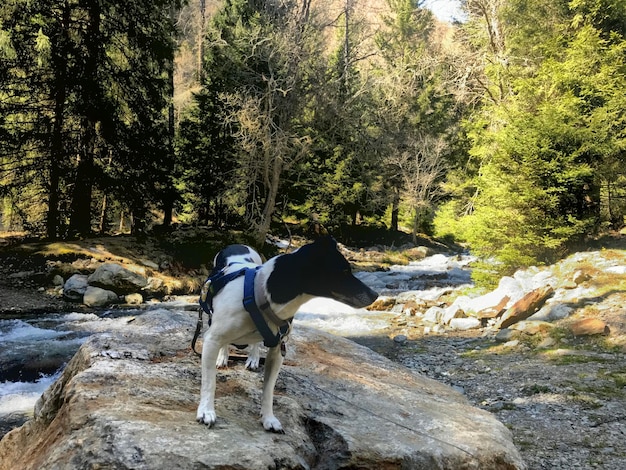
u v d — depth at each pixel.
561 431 6.11
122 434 2.72
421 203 34.59
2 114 17.81
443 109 36.66
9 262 16.22
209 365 3.07
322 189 29.94
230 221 27.38
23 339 10.75
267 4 25.84
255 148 22.58
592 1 17.02
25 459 3.24
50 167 18.55
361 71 34.47
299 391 4.10
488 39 21.38
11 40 16.75
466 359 9.66
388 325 13.01
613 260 12.77
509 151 13.92
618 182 15.01
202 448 2.71
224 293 3.12
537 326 10.36
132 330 5.11
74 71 18.28
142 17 20.16
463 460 3.52
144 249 19.02
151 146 20.77
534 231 13.88
